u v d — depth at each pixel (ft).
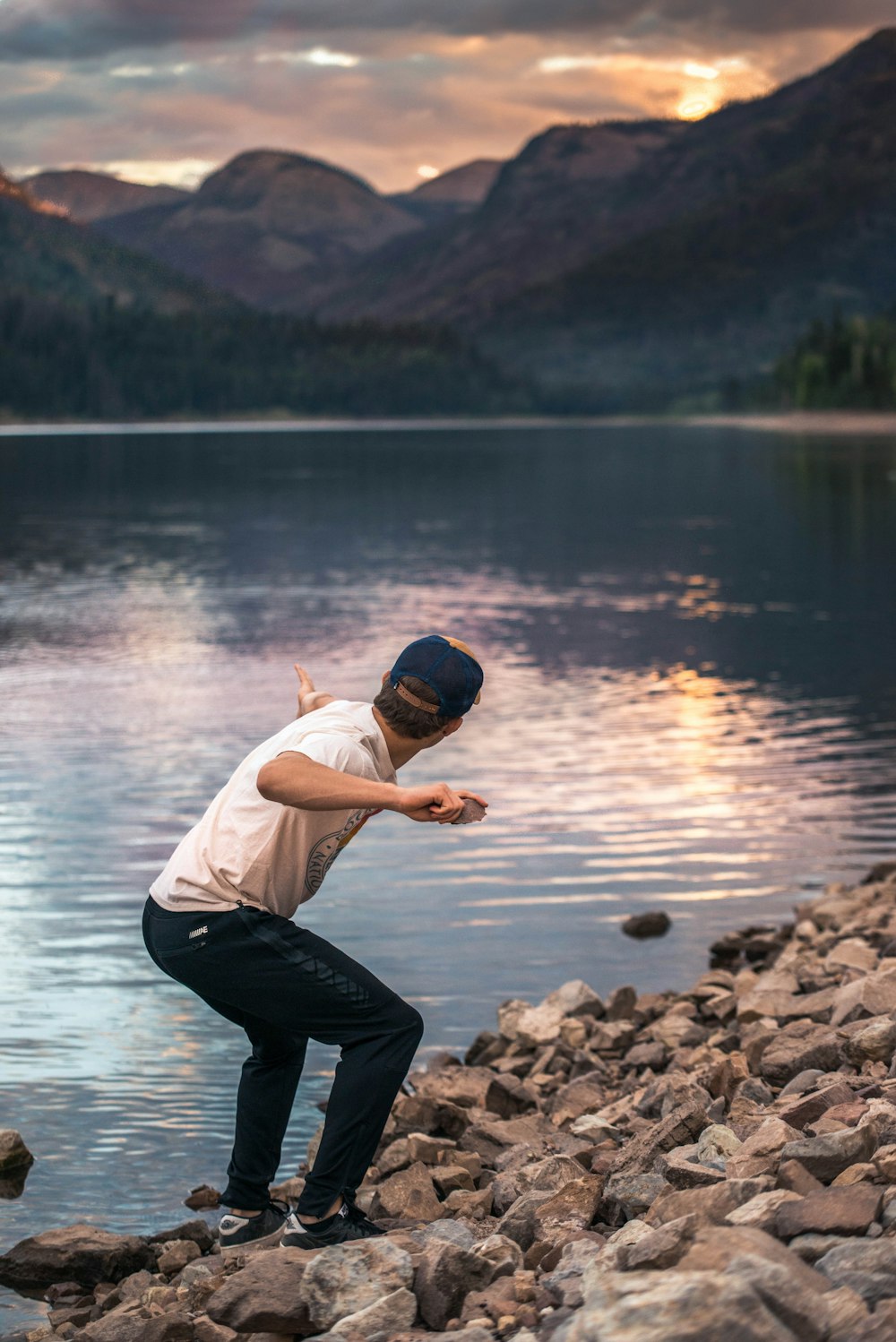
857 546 106.22
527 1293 8.82
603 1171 12.28
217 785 33.04
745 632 62.80
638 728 40.81
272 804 10.14
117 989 19.77
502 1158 13.28
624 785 33.58
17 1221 13.17
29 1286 12.04
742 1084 13.65
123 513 148.87
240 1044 17.72
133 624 63.82
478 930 22.95
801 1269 7.57
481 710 43.70
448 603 73.10
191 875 10.34
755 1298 6.79
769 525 127.85
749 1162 10.09
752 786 33.58
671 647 58.13
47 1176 14.10
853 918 22.43
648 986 20.57
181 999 19.38
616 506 156.66
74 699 44.65
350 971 10.45
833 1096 11.51
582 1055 16.78
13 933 22.40
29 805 31.09
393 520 137.80
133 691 46.19
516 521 135.33
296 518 141.90
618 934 22.91
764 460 279.69
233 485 213.05
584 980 20.77
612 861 27.20
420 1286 9.03
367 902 24.48
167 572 88.79
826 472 230.27
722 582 83.25
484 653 56.29
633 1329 6.71
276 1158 11.66
